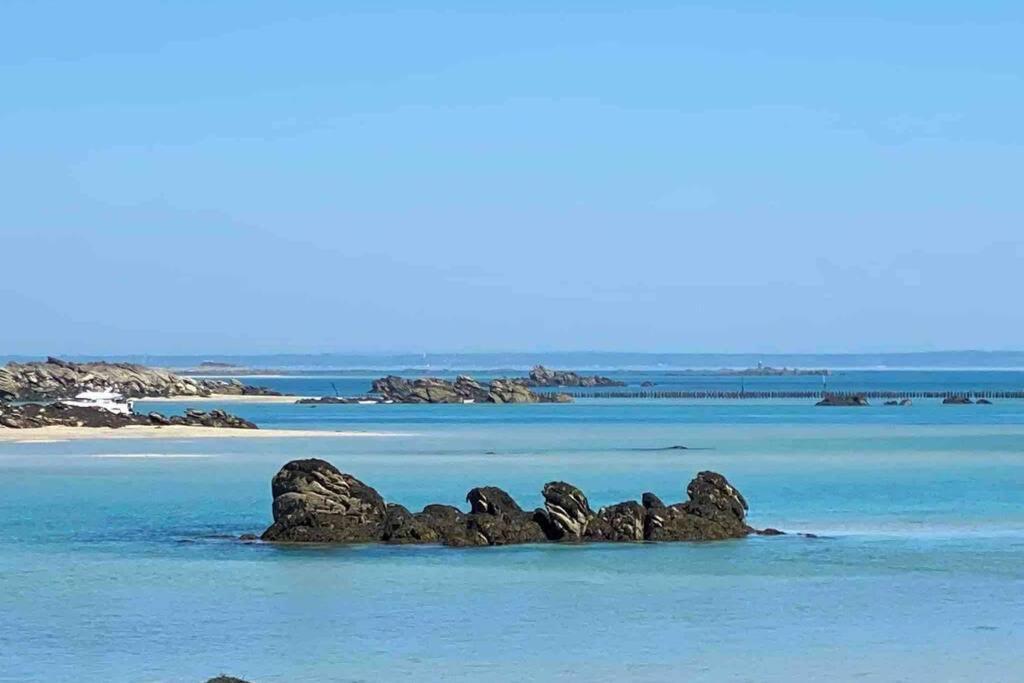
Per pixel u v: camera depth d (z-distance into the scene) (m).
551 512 76.06
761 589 62.19
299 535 75.44
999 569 67.94
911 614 56.97
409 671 47.00
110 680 45.69
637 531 76.06
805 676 46.53
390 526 75.56
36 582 63.56
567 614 56.56
